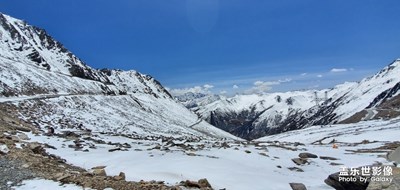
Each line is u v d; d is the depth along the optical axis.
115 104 157.75
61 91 136.12
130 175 23.84
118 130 101.94
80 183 18.48
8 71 121.19
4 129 36.62
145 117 161.00
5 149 24.48
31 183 18.17
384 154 44.31
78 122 94.94
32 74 136.62
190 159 30.19
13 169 20.41
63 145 36.41
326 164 36.72
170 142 48.53
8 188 17.14
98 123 102.94
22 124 53.69
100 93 174.75
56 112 96.44
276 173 30.16
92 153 32.53
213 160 30.81
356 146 63.38
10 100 88.88
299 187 24.09
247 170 28.80
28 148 27.38
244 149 42.12
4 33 171.88
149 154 32.66
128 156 31.28
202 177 24.33
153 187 18.86
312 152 45.84
